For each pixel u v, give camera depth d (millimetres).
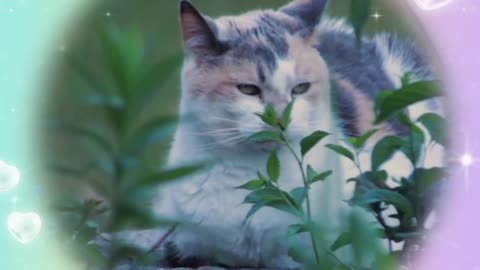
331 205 2215
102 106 1601
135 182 1570
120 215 1576
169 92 2270
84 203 2043
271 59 2268
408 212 1961
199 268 2271
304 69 2271
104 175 1844
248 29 2275
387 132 2248
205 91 2273
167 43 2275
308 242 2143
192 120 2205
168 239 2252
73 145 2197
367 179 2023
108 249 2012
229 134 2275
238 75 2268
